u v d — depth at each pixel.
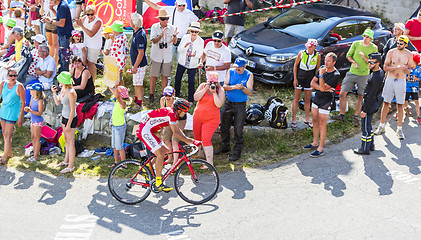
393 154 8.78
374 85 8.32
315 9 12.28
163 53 9.59
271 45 11.00
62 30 9.93
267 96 10.71
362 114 8.55
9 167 8.41
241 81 8.34
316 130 8.91
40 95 8.45
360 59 9.46
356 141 9.30
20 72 9.97
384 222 6.71
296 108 9.52
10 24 11.33
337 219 6.80
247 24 15.03
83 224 6.64
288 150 8.99
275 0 16.59
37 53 10.12
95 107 9.34
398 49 9.07
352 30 11.59
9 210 6.93
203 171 8.19
